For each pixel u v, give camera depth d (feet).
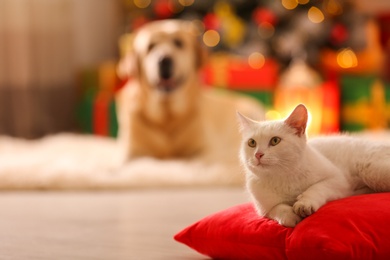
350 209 5.78
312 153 6.22
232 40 20.65
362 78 20.72
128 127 15.08
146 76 14.99
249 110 15.90
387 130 19.51
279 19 20.94
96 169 13.87
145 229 8.91
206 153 15.14
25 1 21.25
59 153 15.98
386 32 21.94
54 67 22.03
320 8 21.34
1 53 20.95
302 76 19.99
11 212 10.52
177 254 7.23
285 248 5.78
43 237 8.38
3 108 21.07
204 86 17.58
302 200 5.89
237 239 6.21
